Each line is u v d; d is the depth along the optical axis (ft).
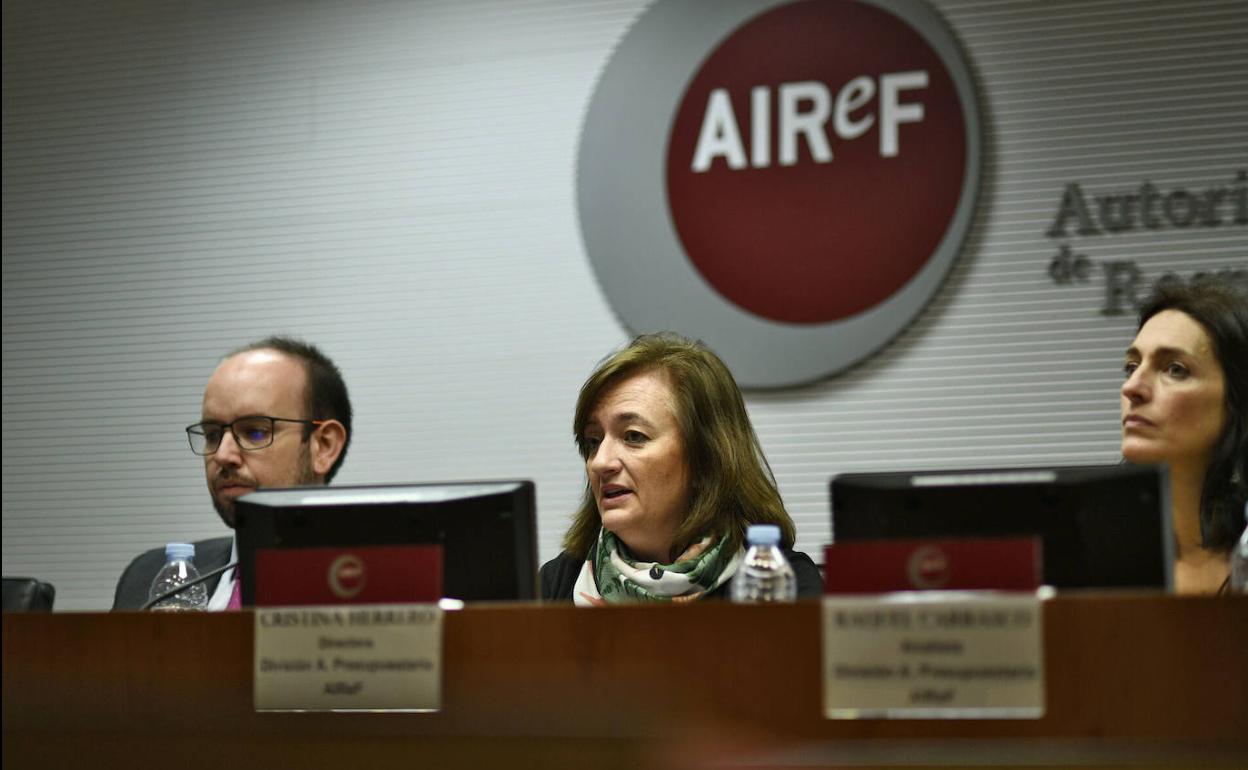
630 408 11.55
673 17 20.89
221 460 13.48
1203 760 5.72
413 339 21.80
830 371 19.62
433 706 6.48
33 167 23.94
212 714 6.81
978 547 6.46
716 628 6.18
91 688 6.97
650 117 20.79
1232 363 10.80
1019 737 5.86
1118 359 18.65
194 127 23.31
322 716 6.69
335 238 22.36
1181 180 18.69
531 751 6.39
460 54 22.15
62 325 23.50
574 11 21.62
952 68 19.57
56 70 24.00
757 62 20.43
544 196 21.42
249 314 22.63
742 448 11.79
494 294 21.49
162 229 23.24
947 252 19.30
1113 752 5.80
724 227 20.27
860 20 20.07
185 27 23.58
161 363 22.95
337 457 14.16
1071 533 7.76
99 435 23.09
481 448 21.26
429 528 8.36
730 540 11.48
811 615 6.09
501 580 8.27
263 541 8.67
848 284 19.69
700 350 12.10
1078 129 19.19
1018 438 18.93
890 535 8.10
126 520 22.79
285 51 23.03
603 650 6.31
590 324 20.95
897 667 5.98
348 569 6.84
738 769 6.10
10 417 23.52
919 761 5.93
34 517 23.17
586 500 12.39
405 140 22.25
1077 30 19.35
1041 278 19.07
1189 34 18.92
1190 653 5.78
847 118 19.93
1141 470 7.72
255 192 22.88
